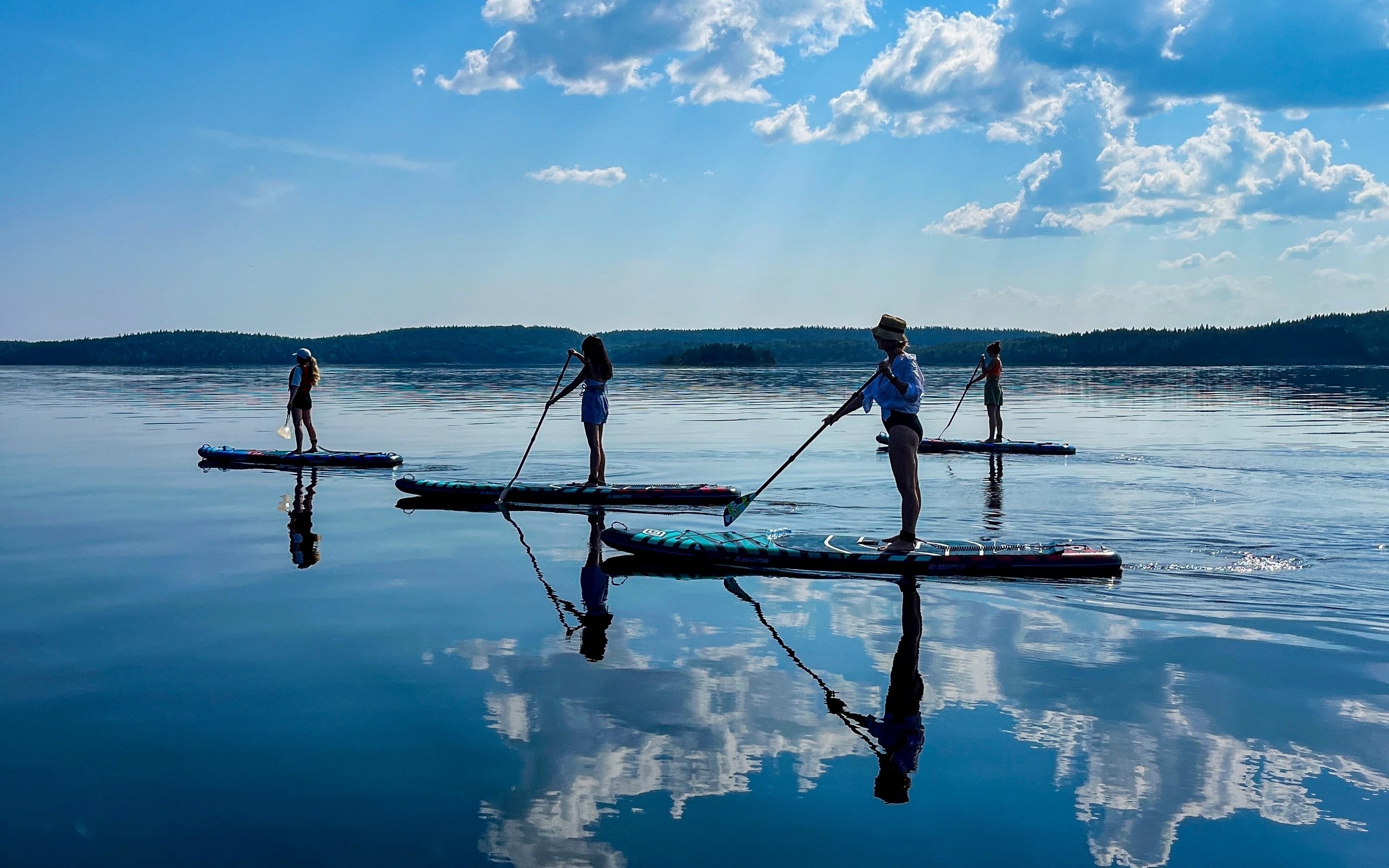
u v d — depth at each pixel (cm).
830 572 681
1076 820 310
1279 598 590
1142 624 534
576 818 311
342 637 512
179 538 814
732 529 830
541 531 850
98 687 434
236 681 442
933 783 337
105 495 1074
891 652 485
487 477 1219
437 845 294
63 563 708
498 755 360
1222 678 443
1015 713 400
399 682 439
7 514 945
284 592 618
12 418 2342
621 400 3241
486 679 444
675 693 424
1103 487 1089
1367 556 704
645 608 577
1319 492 1030
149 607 578
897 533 805
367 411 2614
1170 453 1471
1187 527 824
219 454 1401
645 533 748
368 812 316
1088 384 4900
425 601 595
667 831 303
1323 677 443
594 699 416
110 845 295
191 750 365
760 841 297
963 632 521
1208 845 295
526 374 7144
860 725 388
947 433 1939
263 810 317
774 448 1574
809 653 484
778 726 386
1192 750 363
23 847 294
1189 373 7275
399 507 989
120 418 2328
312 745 369
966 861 285
